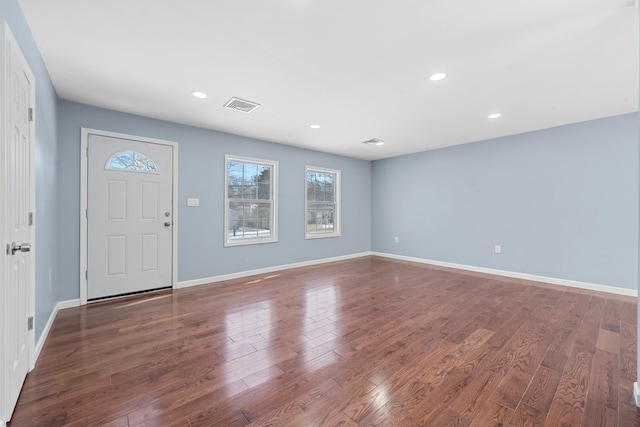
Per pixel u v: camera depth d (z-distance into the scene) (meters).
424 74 2.59
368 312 3.01
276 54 2.28
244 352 2.17
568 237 4.05
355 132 4.43
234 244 4.51
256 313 2.98
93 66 2.45
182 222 3.98
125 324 2.69
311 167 5.62
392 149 5.59
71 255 3.18
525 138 4.42
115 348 2.23
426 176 5.71
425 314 2.96
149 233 3.71
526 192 4.42
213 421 1.46
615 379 1.83
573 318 2.85
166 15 1.83
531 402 1.61
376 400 1.63
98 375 1.86
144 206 3.68
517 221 4.52
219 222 4.34
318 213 5.88
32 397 1.64
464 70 2.52
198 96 3.06
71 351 2.18
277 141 4.97
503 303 3.30
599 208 3.81
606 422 1.46
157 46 2.17
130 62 2.39
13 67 1.52
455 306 3.20
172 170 3.90
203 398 1.64
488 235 4.85
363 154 6.06
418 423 1.45
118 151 3.49
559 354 2.15
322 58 2.34
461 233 5.19
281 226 5.15
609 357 2.10
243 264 4.62
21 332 1.71
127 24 1.91
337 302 3.33
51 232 2.72
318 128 4.22
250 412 1.53
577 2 1.70
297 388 1.74
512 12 1.79
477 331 2.55
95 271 3.34
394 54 2.28
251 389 1.73
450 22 1.89
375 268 5.24
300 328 2.61
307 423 1.45
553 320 2.80
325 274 4.76
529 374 1.89
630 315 2.93
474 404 1.60
